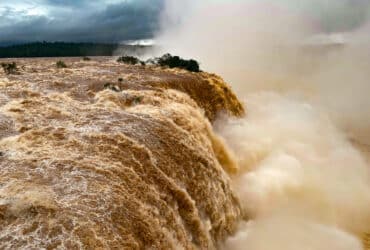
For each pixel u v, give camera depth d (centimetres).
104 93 2408
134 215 1310
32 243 1091
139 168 1571
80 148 1605
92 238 1141
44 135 1694
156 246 1309
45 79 2869
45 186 1321
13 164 1448
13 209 1196
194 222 1630
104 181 1405
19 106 2056
